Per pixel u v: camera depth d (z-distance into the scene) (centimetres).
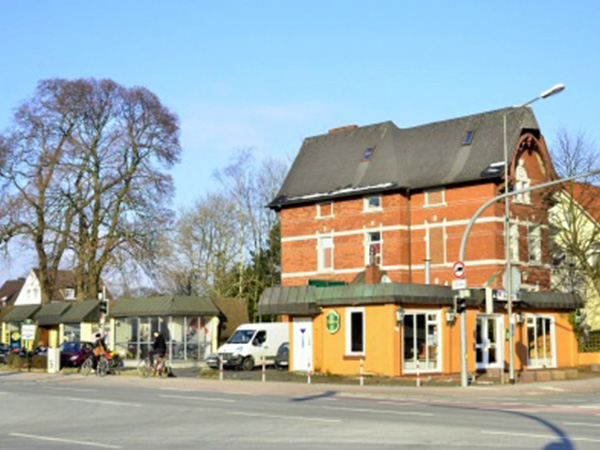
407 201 4838
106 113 5756
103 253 5594
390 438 1422
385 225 4841
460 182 4578
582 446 1299
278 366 4444
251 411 2002
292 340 3916
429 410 2041
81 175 5638
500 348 3969
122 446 1334
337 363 3691
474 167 4600
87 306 5478
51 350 4212
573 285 5000
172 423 1717
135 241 5656
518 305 4009
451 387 3030
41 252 5659
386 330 3519
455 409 2077
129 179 5697
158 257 5778
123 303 5191
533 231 4738
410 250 4791
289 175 5541
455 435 1463
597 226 4709
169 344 4884
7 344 6238
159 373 3766
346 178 5144
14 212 5472
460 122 4912
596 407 2180
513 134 4606
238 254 6900
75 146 5503
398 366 3488
